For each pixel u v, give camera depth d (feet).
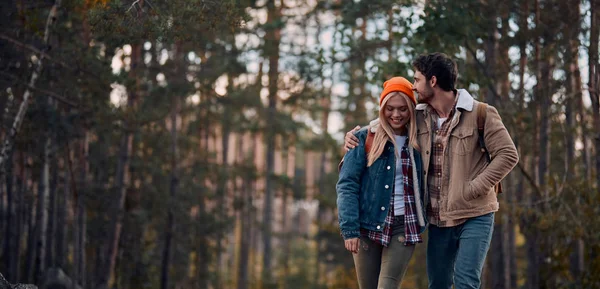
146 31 21.97
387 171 13.88
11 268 47.32
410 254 13.80
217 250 73.72
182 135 68.59
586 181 33.30
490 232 13.76
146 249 59.31
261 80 65.67
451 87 13.82
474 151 13.79
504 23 32.37
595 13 29.78
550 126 36.42
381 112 13.89
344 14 37.40
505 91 34.83
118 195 49.21
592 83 30.14
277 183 92.89
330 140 80.64
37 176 50.42
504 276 37.99
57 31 32.83
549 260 35.78
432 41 30.37
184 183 67.31
